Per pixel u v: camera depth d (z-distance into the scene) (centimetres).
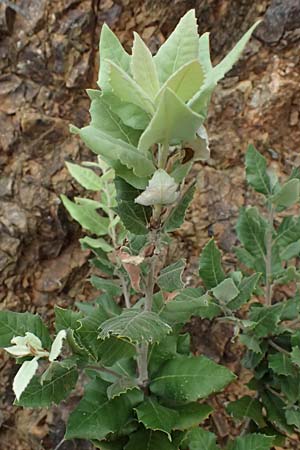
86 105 72
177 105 36
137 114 41
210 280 54
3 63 69
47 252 71
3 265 68
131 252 44
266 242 58
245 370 70
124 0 69
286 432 56
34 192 70
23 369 40
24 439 70
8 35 69
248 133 72
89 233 71
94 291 72
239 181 72
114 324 40
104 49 42
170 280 44
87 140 40
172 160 41
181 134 39
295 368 54
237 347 71
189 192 43
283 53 71
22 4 68
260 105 71
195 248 72
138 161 40
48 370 42
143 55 38
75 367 45
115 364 50
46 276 71
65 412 70
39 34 69
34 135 70
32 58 69
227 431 70
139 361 48
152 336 39
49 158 70
